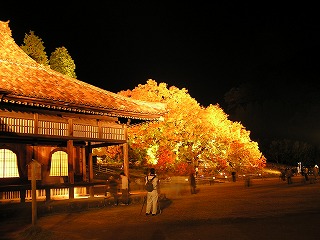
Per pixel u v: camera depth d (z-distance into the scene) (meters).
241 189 29.83
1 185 18.61
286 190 24.84
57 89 19.33
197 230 10.42
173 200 20.83
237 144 50.97
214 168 50.53
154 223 12.42
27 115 18.27
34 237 10.79
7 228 12.75
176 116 44.47
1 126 17.14
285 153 85.19
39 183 20.28
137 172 44.00
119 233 10.78
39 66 21.17
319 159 86.00
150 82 47.03
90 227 12.25
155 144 45.25
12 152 19.38
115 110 20.56
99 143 23.91
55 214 16.05
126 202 19.70
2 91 15.68
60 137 19.38
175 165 44.72
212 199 20.52
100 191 25.14
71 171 19.98
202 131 45.41
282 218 11.75
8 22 22.12
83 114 20.83
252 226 10.50
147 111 22.06
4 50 20.28
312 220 11.06
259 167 55.75
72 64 40.69
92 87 22.14
